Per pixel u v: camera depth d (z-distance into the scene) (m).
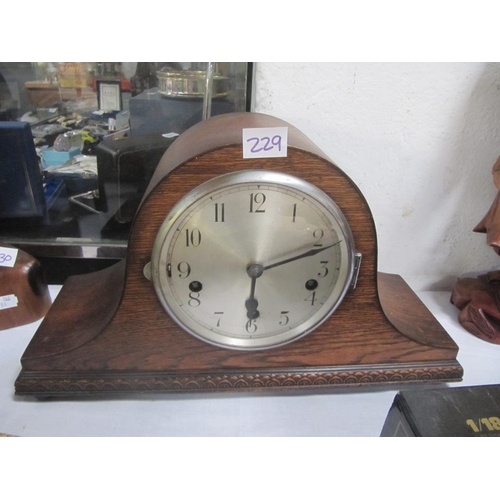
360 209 0.62
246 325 0.68
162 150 0.95
